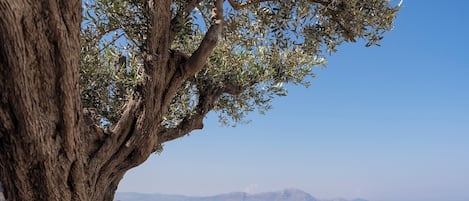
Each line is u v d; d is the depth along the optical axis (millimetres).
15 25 2996
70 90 3529
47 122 3471
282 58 8328
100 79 7004
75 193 3832
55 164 3637
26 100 3277
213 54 7605
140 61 6879
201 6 6391
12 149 3436
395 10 6176
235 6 6301
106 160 4727
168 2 4688
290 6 6500
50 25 3266
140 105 4836
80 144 3844
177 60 4984
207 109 7309
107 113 7090
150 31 4746
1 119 3305
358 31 6098
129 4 5648
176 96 7977
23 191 3625
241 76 7777
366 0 6145
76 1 3432
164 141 6695
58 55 3367
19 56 3105
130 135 4855
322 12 6426
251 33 7660
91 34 6324
